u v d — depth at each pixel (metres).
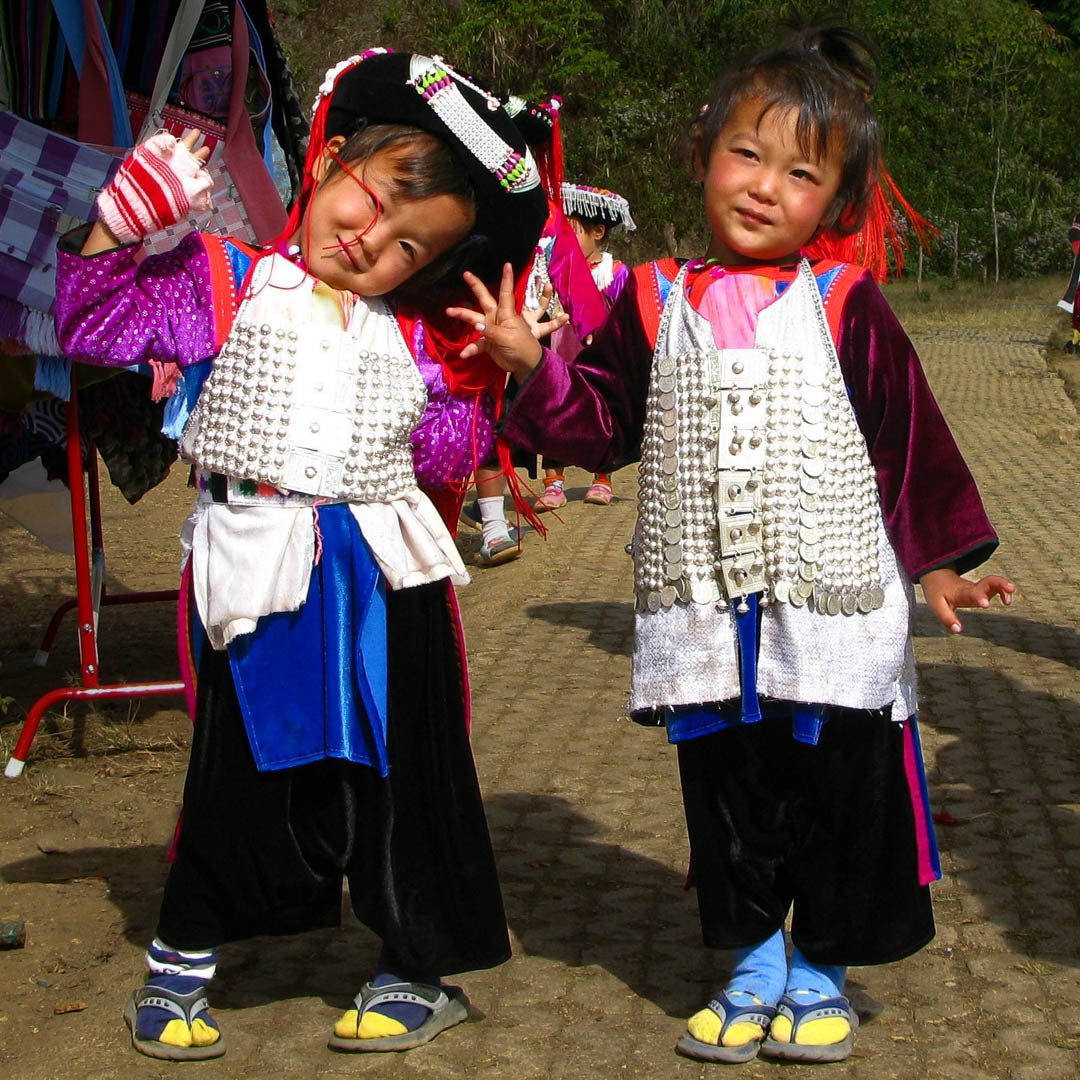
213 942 2.59
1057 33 45.25
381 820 2.61
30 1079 2.55
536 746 4.45
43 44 4.03
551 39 29.17
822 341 2.54
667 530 2.56
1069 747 4.42
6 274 3.53
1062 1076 2.55
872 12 36.28
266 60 4.26
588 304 4.71
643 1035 2.70
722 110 2.57
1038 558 7.34
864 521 2.55
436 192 2.47
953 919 3.21
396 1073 2.57
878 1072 2.57
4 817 3.83
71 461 4.09
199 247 2.55
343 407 2.55
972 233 34.03
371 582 2.58
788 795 2.59
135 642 5.63
